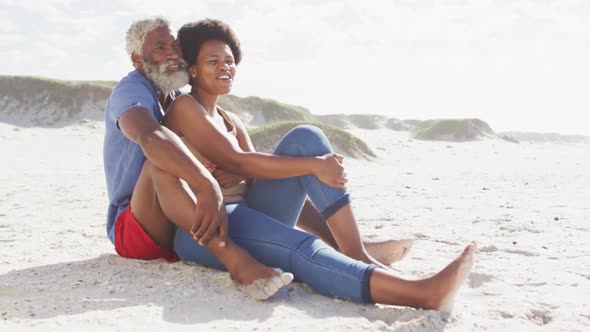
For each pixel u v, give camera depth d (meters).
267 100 37.25
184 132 2.53
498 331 1.98
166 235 2.62
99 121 27.83
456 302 2.34
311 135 2.51
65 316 2.00
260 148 15.52
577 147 27.61
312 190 2.46
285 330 1.90
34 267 2.78
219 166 2.53
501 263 3.13
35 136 22.36
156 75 2.55
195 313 2.05
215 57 2.61
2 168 11.64
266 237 2.33
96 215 5.29
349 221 2.44
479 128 35.03
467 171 12.73
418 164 15.62
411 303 2.09
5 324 1.93
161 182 2.33
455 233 4.29
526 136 48.47
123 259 2.79
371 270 2.13
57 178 9.66
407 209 5.96
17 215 5.29
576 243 3.81
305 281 2.29
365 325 1.95
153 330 1.87
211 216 2.23
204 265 2.58
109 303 2.15
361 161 15.54
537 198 7.07
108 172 2.69
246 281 2.22
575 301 2.36
